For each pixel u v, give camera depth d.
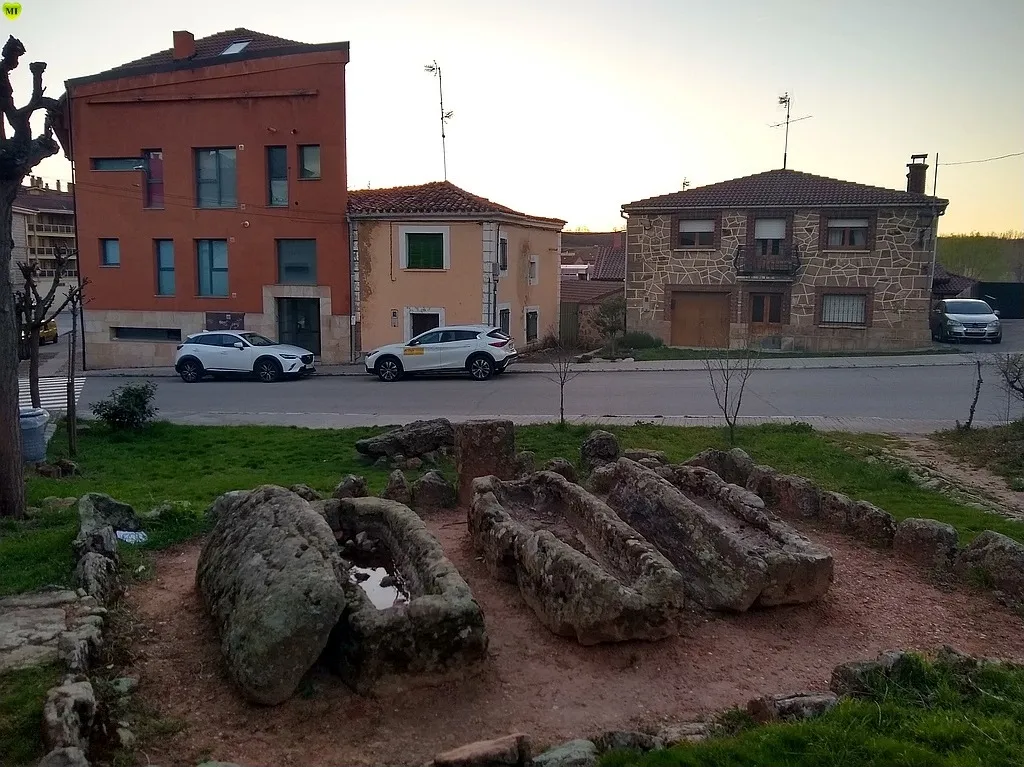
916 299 25.95
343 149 25.62
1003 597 6.21
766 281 27.03
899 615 5.95
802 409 15.92
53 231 42.75
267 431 14.40
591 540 6.55
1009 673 4.83
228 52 27.38
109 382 23.34
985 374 20.36
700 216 27.58
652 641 5.29
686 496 7.66
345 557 6.37
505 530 6.34
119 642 5.11
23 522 7.58
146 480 10.77
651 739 4.18
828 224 26.50
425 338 22.31
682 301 28.38
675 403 16.83
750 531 6.75
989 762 3.89
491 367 21.83
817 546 6.20
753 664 5.16
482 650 4.76
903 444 12.62
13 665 4.45
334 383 22.00
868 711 4.34
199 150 26.84
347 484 8.23
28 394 20.88
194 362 23.28
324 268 26.30
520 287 28.14
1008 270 64.19
